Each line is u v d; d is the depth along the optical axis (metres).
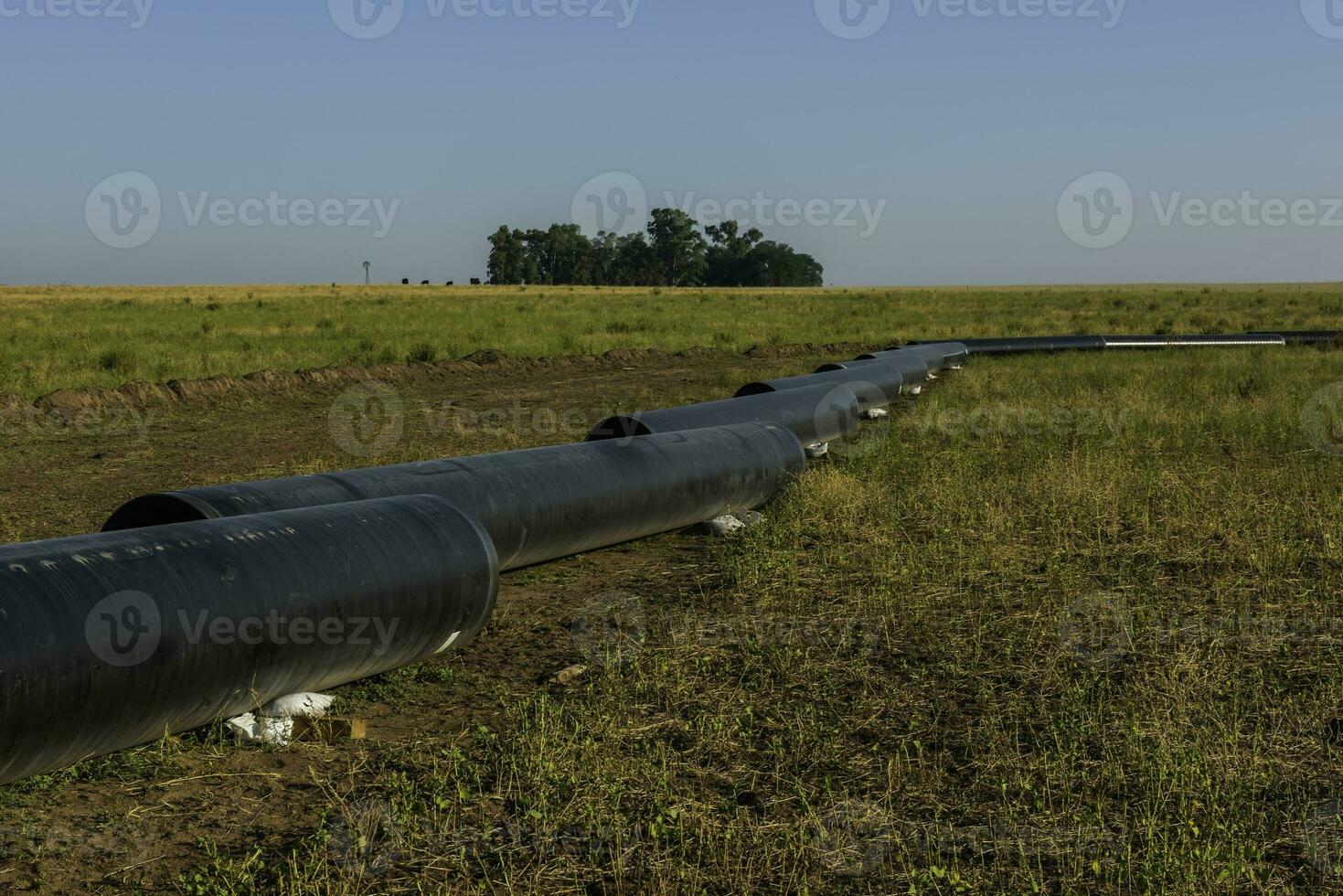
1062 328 42.19
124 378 20.28
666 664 6.43
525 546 8.27
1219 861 4.28
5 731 4.39
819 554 8.91
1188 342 30.16
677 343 32.72
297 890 4.11
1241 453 13.52
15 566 4.70
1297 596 7.81
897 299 74.38
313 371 20.91
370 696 6.14
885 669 6.49
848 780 5.09
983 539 9.16
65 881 4.25
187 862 4.41
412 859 4.39
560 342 31.00
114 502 10.97
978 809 4.81
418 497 6.55
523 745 5.32
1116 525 9.77
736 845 4.48
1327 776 5.09
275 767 5.25
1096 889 4.20
